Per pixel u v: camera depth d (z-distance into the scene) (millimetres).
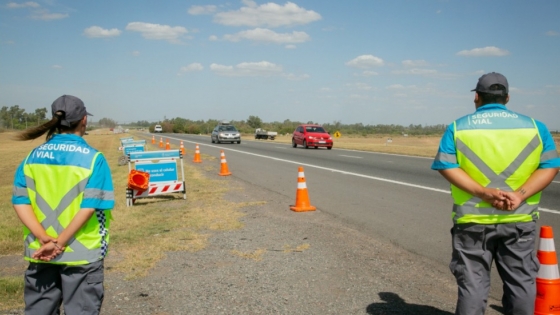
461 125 3469
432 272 6086
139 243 7664
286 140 56875
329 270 6176
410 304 5016
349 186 14164
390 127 151625
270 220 9359
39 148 3383
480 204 3352
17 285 5645
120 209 11016
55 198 3303
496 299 5172
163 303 5164
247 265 6434
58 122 3438
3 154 36562
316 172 18188
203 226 8875
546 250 4230
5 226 9328
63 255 3271
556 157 3375
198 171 19062
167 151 12297
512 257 3363
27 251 3318
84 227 3346
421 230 8391
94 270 3375
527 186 3299
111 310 4996
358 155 27234
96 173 3336
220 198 12227
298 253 6965
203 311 4934
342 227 8656
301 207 10328
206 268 6340
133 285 5727
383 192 12875
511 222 3314
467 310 3371
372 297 5234
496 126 3400
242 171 18953
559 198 11375
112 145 44688
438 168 3475
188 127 116125
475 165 3383
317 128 36562
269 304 5082
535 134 3363
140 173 11555
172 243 7590
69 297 3342
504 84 3496
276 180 15938
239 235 8125
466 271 3395
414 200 11516
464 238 3430
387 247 7273
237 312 4891
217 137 45406
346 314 4789
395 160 23328
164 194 12156
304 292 5410
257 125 134125
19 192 3334
